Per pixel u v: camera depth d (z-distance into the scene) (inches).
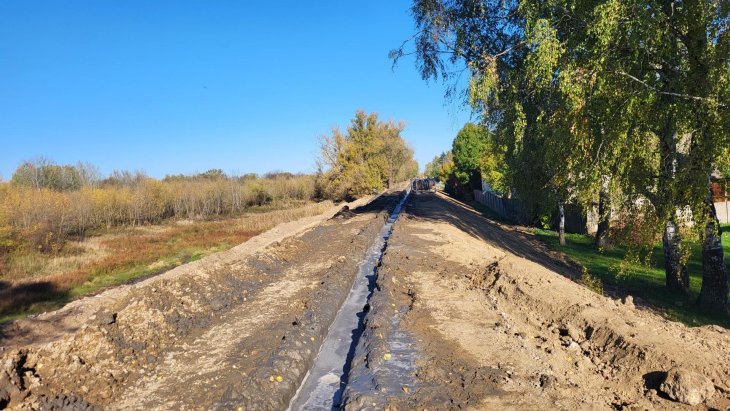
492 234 909.2
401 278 430.3
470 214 1338.6
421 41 613.6
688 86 318.0
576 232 929.5
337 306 370.0
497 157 741.9
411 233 724.7
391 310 332.5
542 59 382.0
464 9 602.5
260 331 301.7
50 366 227.3
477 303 354.3
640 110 323.3
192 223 1424.7
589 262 645.9
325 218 1213.1
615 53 343.6
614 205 388.8
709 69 297.6
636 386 213.5
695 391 191.6
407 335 284.5
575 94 353.1
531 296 347.3
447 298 367.9
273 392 218.8
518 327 303.7
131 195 1376.7
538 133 480.7
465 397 201.5
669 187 335.0
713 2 302.4
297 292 406.0
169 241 984.3
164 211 1518.2
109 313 282.7
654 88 326.0
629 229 382.3
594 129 357.7
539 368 232.5
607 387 217.2
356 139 2047.2
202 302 357.1
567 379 222.4
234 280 430.9
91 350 249.8
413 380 222.2
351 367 248.4
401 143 2755.9
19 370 217.2
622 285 516.1
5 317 450.3
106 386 225.3
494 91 533.0
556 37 402.3
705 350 228.2
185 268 577.6
